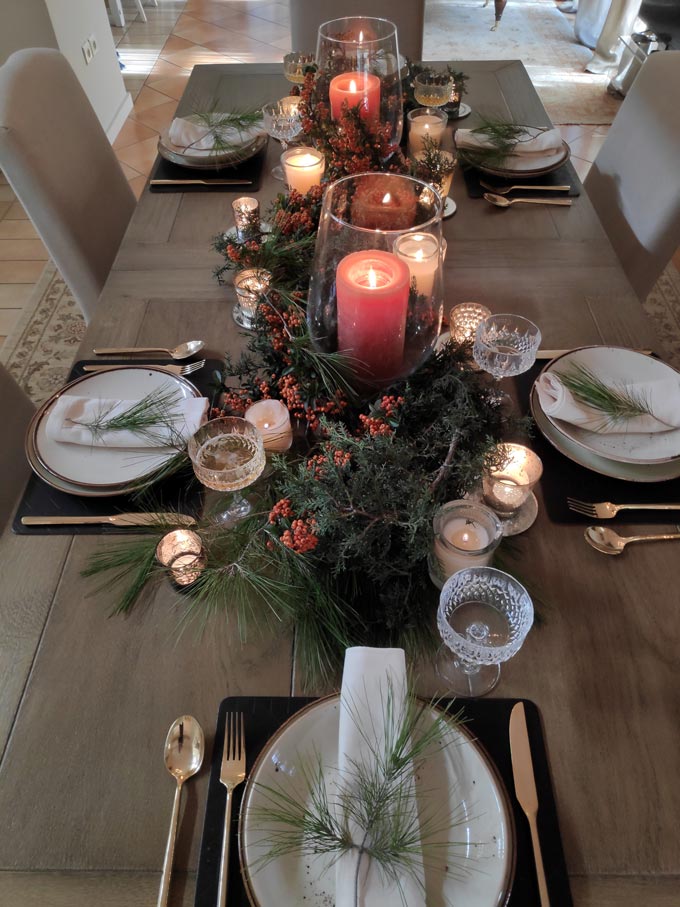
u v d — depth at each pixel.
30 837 0.57
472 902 0.52
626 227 1.44
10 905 0.54
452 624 0.69
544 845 0.56
